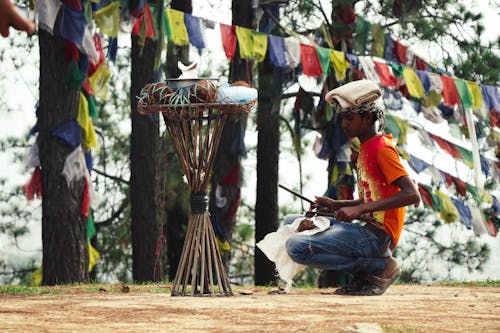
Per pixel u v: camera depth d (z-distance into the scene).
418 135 23.66
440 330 6.25
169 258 29.61
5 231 31.05
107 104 32.69
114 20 15.23
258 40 18.27
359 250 9.51
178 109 9.45
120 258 32.66
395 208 9.12
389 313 7.47
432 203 24.41
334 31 22.84
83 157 17.45
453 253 31.42
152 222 26.64
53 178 17.55
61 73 17.31
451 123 23.98
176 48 24.53
